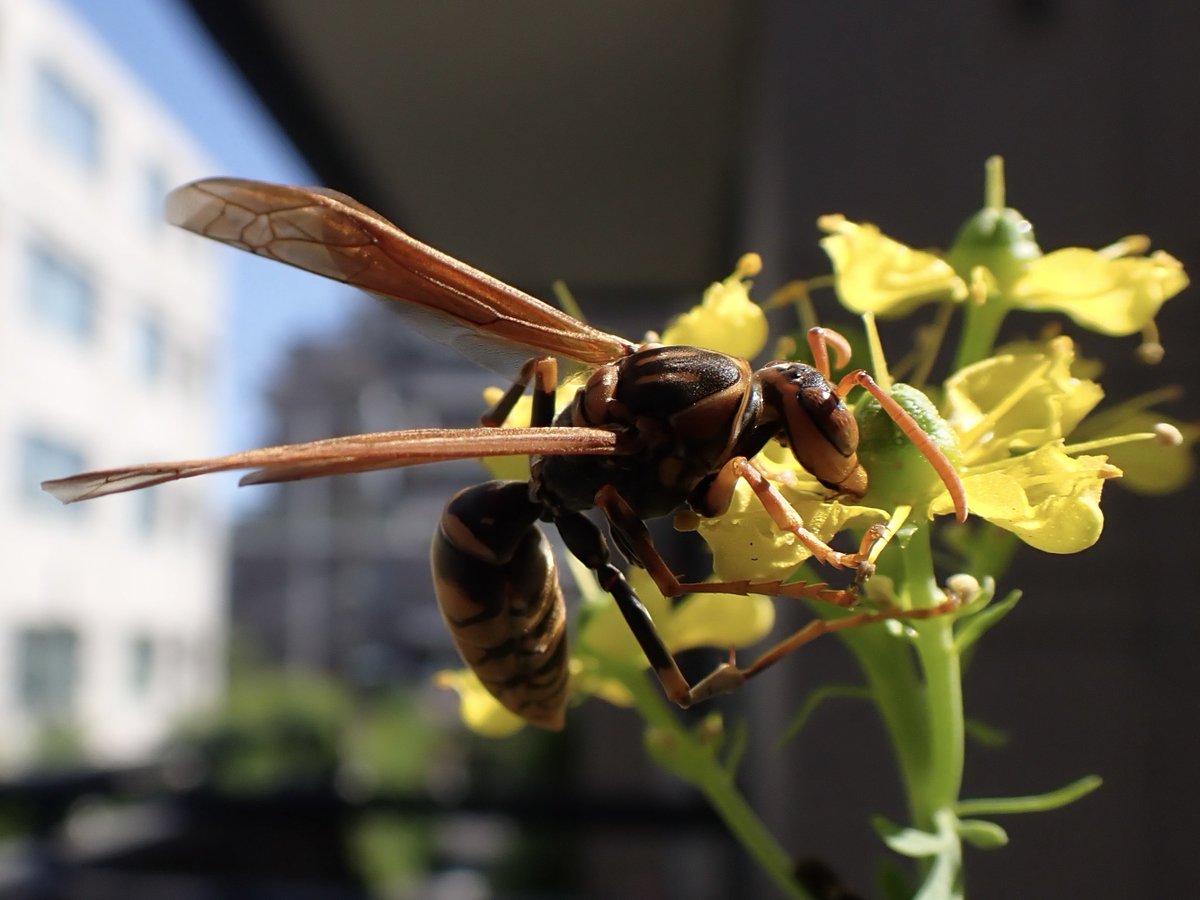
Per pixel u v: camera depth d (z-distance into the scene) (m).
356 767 0.50
